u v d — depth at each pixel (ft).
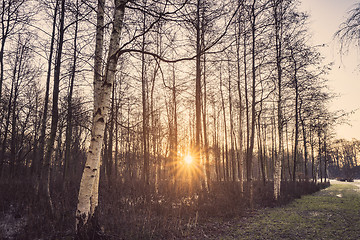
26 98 58.18
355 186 101.45
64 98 31.71
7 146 49.88
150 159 70.28
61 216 22.58
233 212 31.04
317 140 89.04
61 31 26.96
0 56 41.50
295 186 60.64
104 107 15.92
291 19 45.57
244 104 62.23
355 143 176.96
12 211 24.68
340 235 22.26
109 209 25.57
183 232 22.85
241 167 50.21
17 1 27.91
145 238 18.99
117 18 16.51
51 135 25.76
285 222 28.12
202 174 52.54
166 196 37.45
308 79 52.39
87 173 15.10
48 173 25.04
